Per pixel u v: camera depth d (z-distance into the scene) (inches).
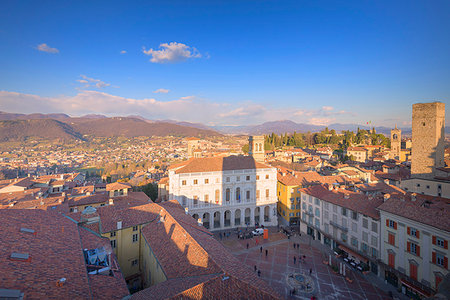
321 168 5826.8
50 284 956.0
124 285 1253.1
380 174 4436.5
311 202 3016.7
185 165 3356.3
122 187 3280.0
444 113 3356.3
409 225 1833.2
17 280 897.5
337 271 2204.7
